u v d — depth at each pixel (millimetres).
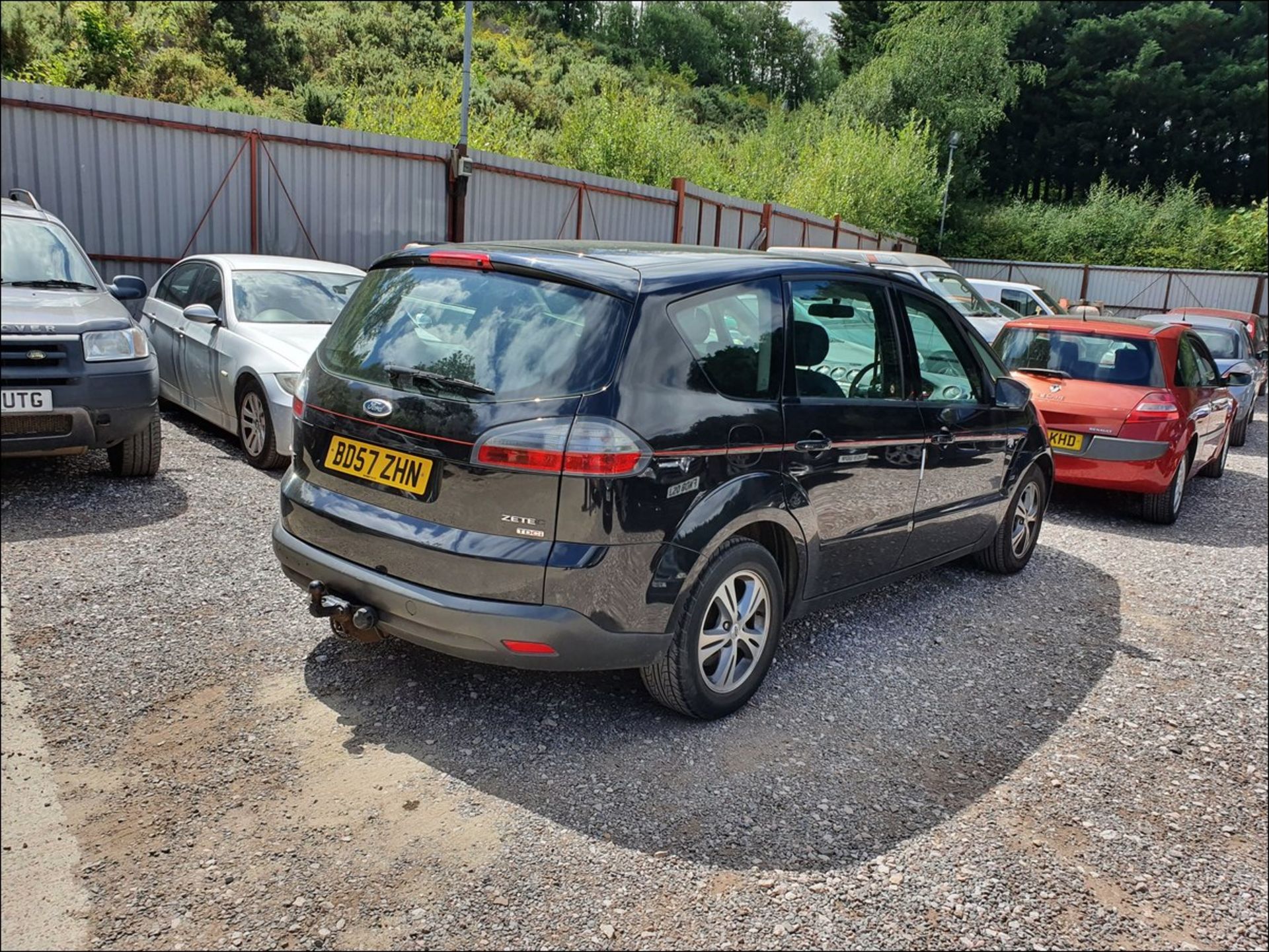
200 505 5586
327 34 39156
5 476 5867
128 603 4113
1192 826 3246
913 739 3646
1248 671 4637
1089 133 51906
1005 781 3414
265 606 4219
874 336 4207
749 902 2604
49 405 5129
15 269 5691
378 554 3195
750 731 3555
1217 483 9891
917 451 4359
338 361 3521
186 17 29203
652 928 2467
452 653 3131
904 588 5414
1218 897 2875
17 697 3283
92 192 9898
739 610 3576
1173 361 7480
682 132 24500
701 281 3377
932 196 33438
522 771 3133
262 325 6949
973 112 40125
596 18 85250
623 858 2734
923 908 2660
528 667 3082
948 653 4527
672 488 3125
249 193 11172
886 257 11961
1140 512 7703
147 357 5652
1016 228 39094
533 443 2939
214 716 3291
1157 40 50719
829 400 3842
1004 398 5043
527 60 54438
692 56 83812
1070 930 2646
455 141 19797
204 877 2500
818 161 30984
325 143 11727
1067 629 5000
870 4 54406
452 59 44500
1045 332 7906
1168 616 5352
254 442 6547
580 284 3154
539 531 2967
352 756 3133
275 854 2619
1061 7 52500
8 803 2713
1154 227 37750
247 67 30172
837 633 4645
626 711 3602
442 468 3061
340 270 7969
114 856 2553
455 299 3355
